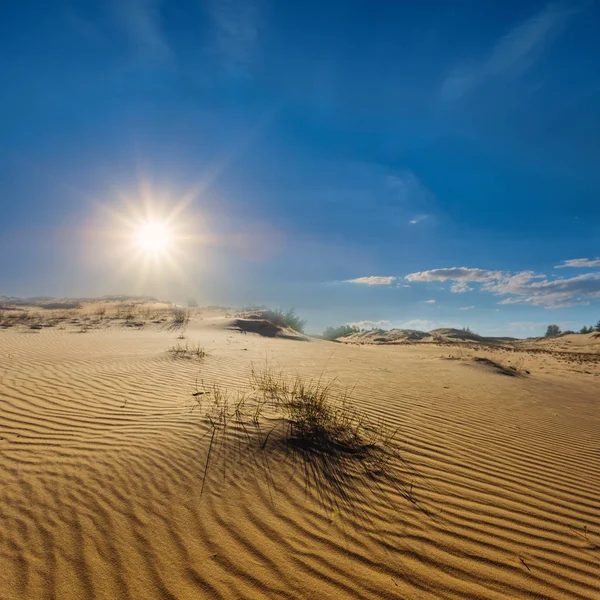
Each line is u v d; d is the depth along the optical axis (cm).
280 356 1104
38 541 257
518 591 239
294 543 267
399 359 1299
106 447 397
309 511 304
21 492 313
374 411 571
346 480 355
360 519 299
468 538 288
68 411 508
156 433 431
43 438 420
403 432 491
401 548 270
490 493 359
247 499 314
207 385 659
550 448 500
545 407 728
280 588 228
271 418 473
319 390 670
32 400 547
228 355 1041
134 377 704
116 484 328
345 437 445
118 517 285
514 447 487
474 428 544
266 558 252
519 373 1165
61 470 350
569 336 3988
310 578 237
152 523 279
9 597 212
